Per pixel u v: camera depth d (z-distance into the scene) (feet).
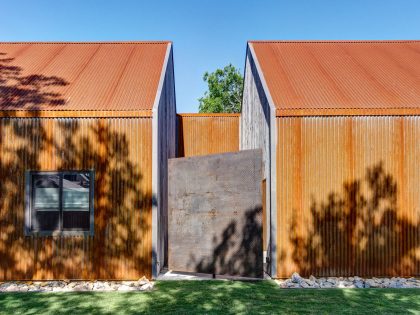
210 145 56.03
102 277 29.45
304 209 29.99
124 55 43.42
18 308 22.16
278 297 24.20
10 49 44.06
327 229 29.91
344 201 30.12
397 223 30.14
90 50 44.68
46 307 22.35
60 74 37.50
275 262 29.48
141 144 30.22
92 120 30.30
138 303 23.02
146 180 30.01
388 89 34.63
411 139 30.71
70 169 29.99
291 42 48.01
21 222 29.58
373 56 43.37
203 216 31.32
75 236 29.55
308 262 29.63
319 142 30.42
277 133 30.37
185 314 20.86
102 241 29.58
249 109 47.50
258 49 45.47
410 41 48.42
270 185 30.58
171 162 33.45
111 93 33.65
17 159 29.94
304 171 30.22
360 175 30.37
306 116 30.50
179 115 56.03
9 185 29.76
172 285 27.50
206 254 30.78
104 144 30.17
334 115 30.58
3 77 36.27
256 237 28.73
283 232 29.76
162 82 35.76
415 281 28.73
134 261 29.55
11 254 29.40
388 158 30.55
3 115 29.91
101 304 22.89
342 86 35.45
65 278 29.40
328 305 22.44
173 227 32.68
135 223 29.76
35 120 30.17
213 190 31.04
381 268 29.89
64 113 30.09
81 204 29.99
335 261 29.73
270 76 37.52
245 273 29.01
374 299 23.71
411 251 30.09
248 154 29.48
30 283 28.71
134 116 30.27
